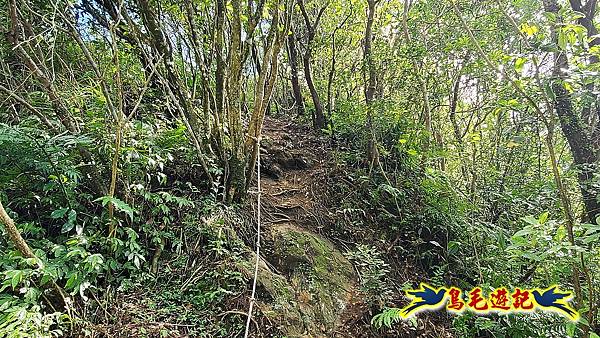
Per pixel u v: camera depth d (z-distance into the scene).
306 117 6.92
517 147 5.34
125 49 3.97
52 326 2.36
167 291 3.01
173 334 2.66
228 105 4.09
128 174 3.02
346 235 4.62
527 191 4.91
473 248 4.49
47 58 3.61
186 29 4.21
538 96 3.04
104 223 2.96
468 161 5.68
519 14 5.11
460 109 6.94
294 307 3.29
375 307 3.66
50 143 2.75
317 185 5.19
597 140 4.00
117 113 3.09
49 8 3.46
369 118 5.29
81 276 2.48
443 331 3.67
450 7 5.58
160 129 3.80
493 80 4.28
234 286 3.15
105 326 2.55
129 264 2.91
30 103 3.18
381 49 5.50
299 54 7.11
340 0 6.33
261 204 4.53
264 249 3.88
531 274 3.60
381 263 3.94
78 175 2.87
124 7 3.56
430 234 4.81
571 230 2.58
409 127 5.30
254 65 5.59
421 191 5.09
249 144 4.18
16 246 2.16
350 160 5.55
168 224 3.44
